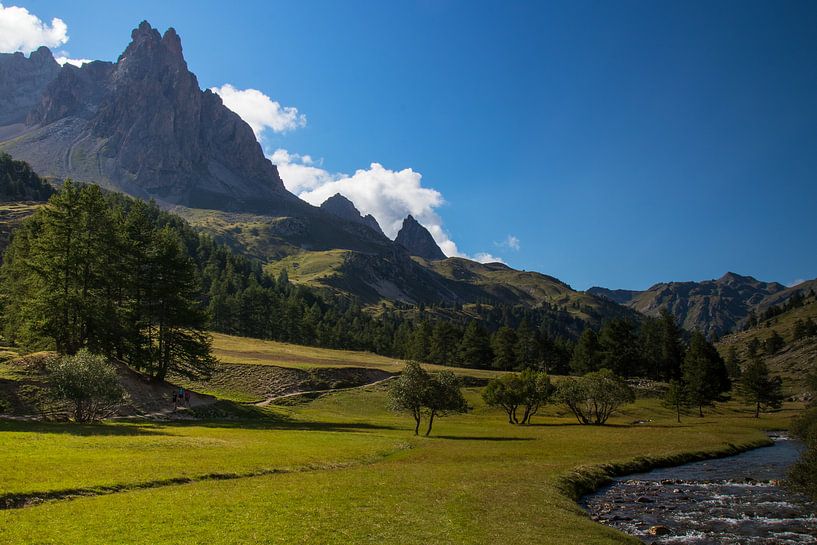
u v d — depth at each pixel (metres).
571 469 43.31
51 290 61.97
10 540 18.30
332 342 198.88
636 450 56.38
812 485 30.05
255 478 31.73
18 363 57.84
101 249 66.62
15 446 33.19
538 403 93.25
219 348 122.94
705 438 68.50
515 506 29.50
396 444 51.97
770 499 37.56
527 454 50.38
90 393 48.78
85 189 67.25
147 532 20.09
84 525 20.39
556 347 170.25
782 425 92.88
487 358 165.00
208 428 53.44
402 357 198.38
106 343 67.31
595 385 88.62
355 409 91.50
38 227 83.00
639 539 27.20
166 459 33.75
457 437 64.31
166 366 71.81
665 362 158.00
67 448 34.31
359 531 22.34
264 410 74.62
